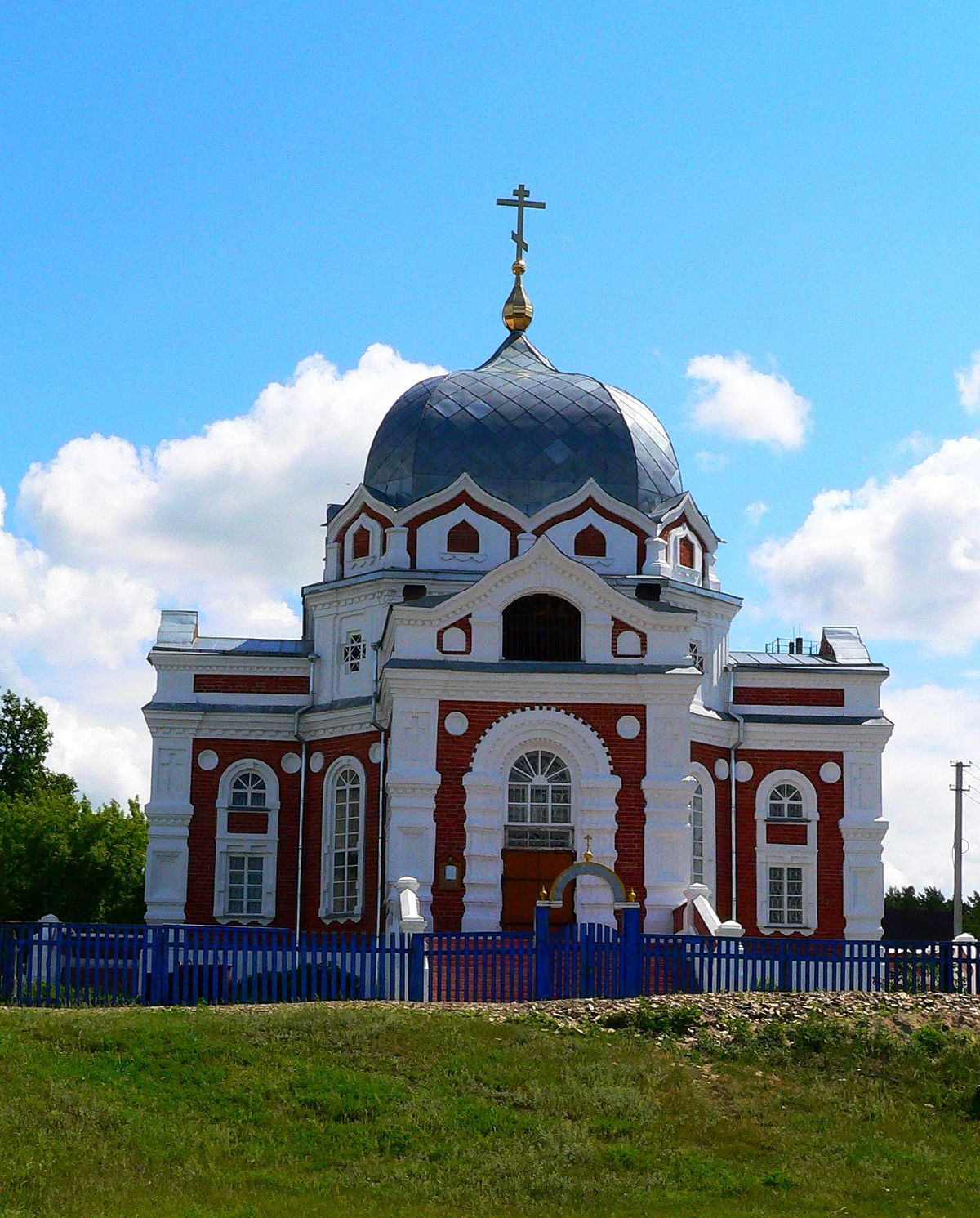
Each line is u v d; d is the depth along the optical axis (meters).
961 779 65.25
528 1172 24.09
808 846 50.09
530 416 51.62
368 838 47.97
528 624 45.84
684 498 51.41
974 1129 27.28
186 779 50.66
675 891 42.62
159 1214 21.56
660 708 43.69
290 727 50.84
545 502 50.41
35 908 72.81
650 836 42.97
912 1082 29.08
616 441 51.53
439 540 49.66
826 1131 26.62
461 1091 26.84
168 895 49.97
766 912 49.62
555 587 44.69
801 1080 28.95
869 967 34.06
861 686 51.38
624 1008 31.39
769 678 51.28
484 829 42.81
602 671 43.59
